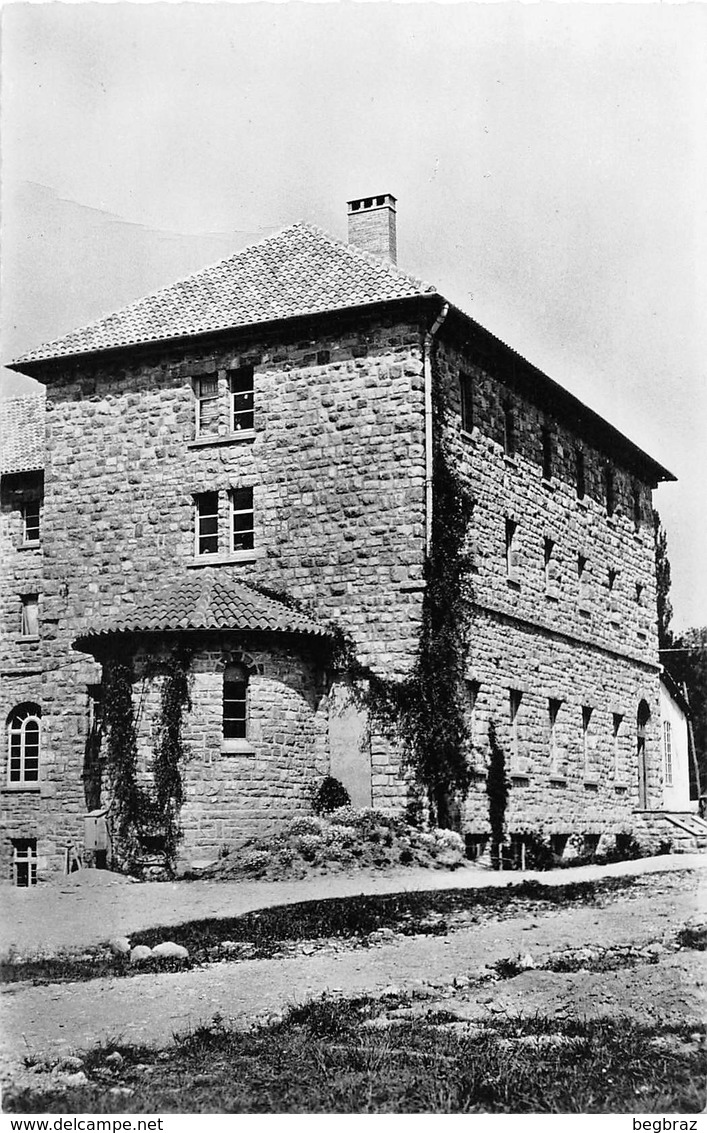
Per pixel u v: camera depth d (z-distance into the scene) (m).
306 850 27.20
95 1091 13.85
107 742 29.52
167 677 28.98
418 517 30.41
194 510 33.34
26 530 41.44
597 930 20.70
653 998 16.86
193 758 28.69
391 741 29.88
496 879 25.72
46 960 19.41
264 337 32.66
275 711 29.48
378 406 31.11
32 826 38.59
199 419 33.84
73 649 31.70
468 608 31.48
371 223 35.19
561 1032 15.57
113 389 34.69
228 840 28.47
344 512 31.17
